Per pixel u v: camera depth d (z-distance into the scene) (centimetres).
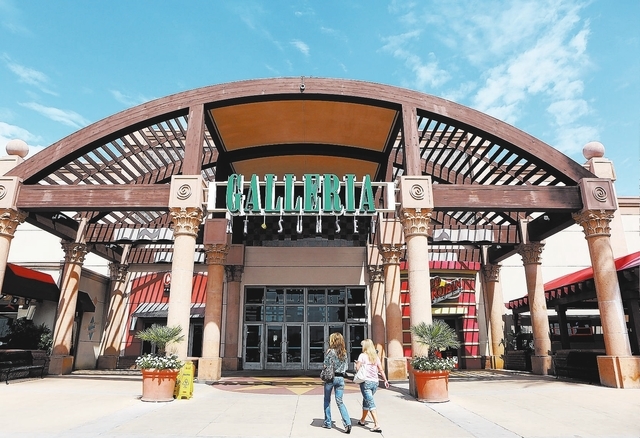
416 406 944
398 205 1303
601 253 1271
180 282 1209
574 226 2369
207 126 1634
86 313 2131
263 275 2242
